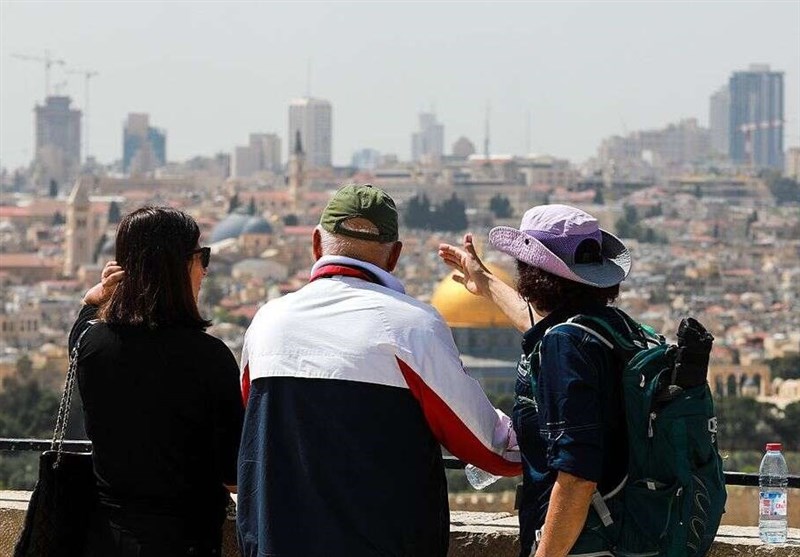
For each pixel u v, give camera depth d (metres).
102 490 13.46
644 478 12.38
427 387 12.77
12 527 16.39
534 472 12.82
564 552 12.28
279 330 12.91
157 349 13.33
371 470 12.64
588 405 12.38
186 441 13.33
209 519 13.52
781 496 15.18
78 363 13.45
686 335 12.34
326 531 12.59
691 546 12.28
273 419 12.79
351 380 12.72
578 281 13.04
